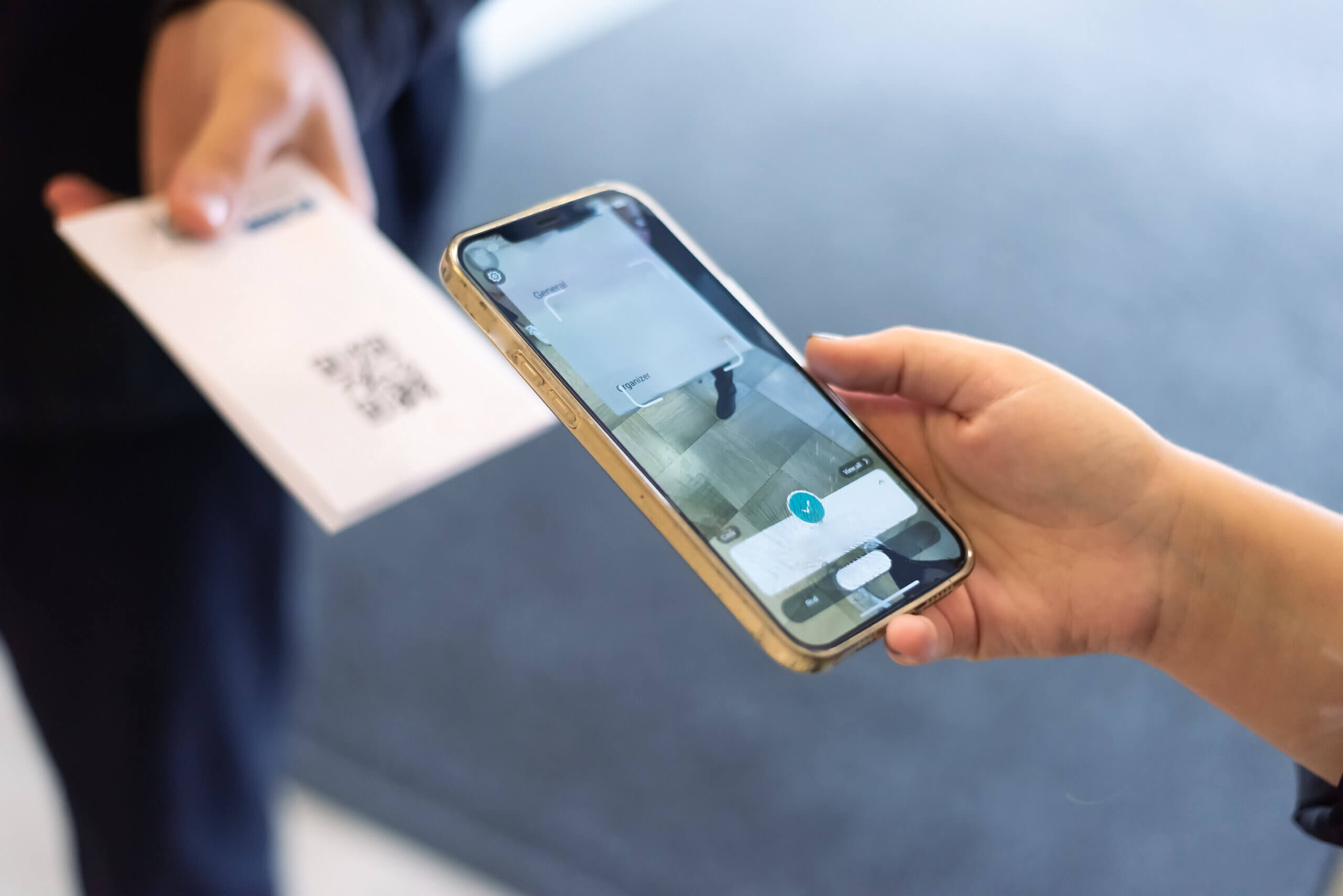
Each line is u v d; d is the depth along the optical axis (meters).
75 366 0.95
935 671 1.47
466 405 0.82
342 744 1.40
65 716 1.05
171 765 1.05
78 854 1.09
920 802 1.35
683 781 1.38
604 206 0.75
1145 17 2.56
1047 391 0.66
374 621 1.52
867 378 0.71
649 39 2.47
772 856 1.31
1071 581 0.69
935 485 0.74
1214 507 0.64
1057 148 2.23
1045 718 1.42
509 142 2.17
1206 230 2.06
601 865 1.30
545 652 1.50
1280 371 1.81
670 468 0.67
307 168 0.94
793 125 2.27
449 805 1.35
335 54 0.94
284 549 1.14
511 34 2.42
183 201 0.81
